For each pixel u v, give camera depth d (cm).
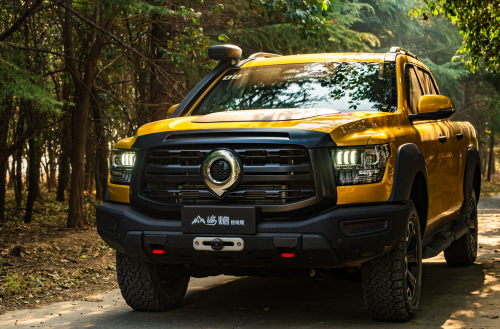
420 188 430
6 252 786
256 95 486
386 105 449
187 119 430
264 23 1423
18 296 539
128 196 403
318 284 559
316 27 967
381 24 2506
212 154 371
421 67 579
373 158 365
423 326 386
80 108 1080
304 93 472
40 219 1352
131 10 862
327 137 361
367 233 357
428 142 464
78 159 1091
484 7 1004
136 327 407
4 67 691
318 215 357
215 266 416
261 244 361
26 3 956
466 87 3269
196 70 1166
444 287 524
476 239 657
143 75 1283
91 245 896
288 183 364
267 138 366
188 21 1121
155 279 440
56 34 1199
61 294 559
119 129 1461
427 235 481
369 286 390
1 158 1042
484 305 446
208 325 408
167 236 380
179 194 384
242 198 370
